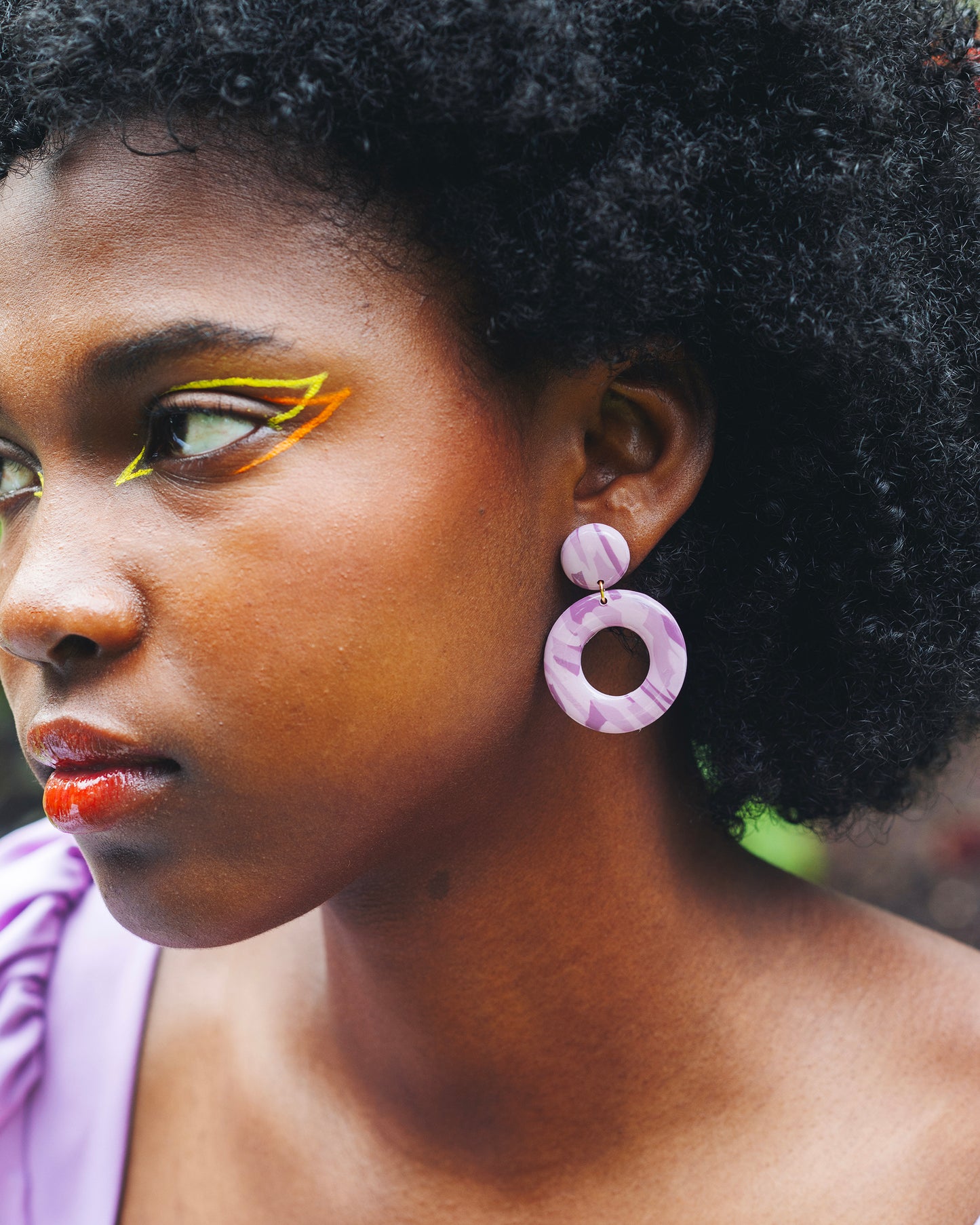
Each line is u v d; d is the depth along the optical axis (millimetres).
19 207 870
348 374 845
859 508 1053
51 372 846
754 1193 1077
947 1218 1062
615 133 899
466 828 1000
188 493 845
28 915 1362
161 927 921
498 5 825
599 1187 1101
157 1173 1251
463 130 854
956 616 1117
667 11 899
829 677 1124
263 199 840
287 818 887
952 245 1091
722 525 1065
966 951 1234
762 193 941
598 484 1002
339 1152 1172
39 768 950
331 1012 1210
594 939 1071
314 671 851
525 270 877
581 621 969
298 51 827
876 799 1250
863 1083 1118
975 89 1093
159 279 830
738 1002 1125
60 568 844
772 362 986
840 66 940
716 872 1173
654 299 907
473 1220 1116
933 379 1051
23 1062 1297
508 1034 1082
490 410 901
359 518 845
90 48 831
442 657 894
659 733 1113
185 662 843
